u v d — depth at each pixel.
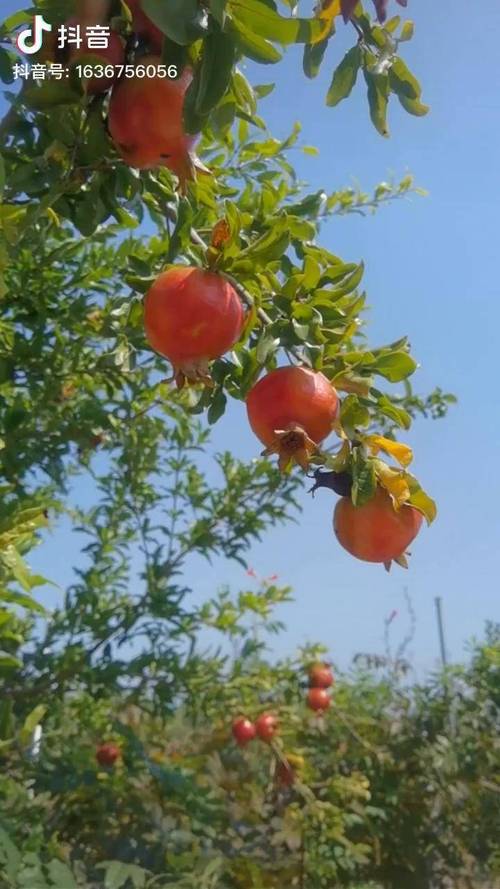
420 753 2.85
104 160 0.68
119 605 1.73
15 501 1.00
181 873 1.43
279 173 1.36
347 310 0.70
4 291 0.67
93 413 1.41
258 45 0.57
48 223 1.14
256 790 2.37
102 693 1.61
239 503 1.90
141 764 1.80
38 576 0.77
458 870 2.82
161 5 0.53
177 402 1.64
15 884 1.07
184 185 0.66
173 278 0.61
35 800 1.52
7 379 1.31
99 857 1.74
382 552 0.64
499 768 3.03
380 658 3.19
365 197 1.61
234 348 0.71
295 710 2.59
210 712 2.10
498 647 3.24
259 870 2.03
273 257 0.65
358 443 0.63
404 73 0.71
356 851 2.41
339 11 0.65
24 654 1.57
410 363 0.68
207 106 0.57
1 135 0.69
